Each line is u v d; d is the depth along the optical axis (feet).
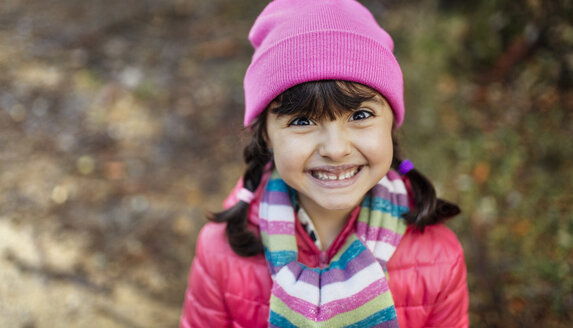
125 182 9.89
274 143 3.42
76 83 12.41
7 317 7.57
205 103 11.68
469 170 9.06
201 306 4.24
